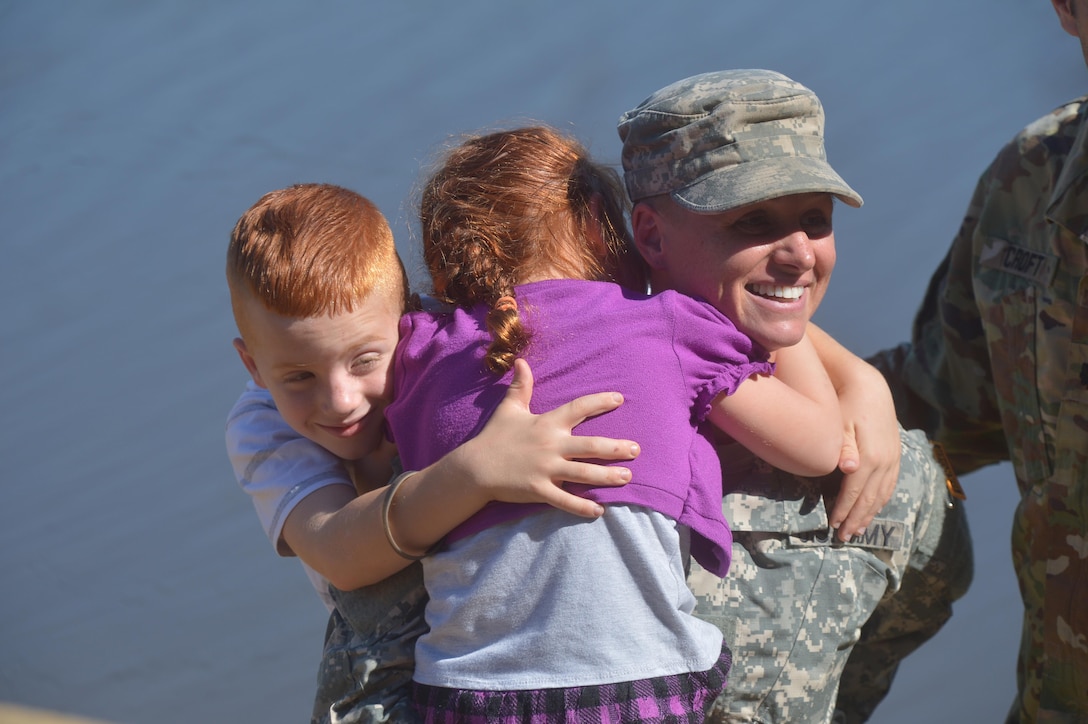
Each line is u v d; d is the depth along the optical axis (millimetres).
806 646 4238
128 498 9016
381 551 3721
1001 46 11719
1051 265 4930
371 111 12398
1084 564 4734
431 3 14211
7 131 13539
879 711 6535
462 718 3523
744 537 4273
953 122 10734
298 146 12273
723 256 3951
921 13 12273
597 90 11945
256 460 4148
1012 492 8047
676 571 3635
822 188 3824
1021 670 5230
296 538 3965
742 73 4098
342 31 14117
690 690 3574
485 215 3992
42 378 10234
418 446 3781
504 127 4457
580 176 4156
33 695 7230
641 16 13117
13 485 9211
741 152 3910
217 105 13297
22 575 8359
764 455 4043
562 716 3424
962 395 5590
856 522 4328
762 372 3994
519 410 3602
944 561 4758
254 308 3734
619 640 3484
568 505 3492
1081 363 4762
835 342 4730
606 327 3732
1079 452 4773
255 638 7719
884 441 4387
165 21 15297
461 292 3969
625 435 3592
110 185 12430
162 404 9820
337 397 3783
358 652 3900
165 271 11266
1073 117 5047
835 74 11641
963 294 5496
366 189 11117
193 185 12070
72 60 14703
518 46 13023
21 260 11641
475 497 3551
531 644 3490
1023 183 5141
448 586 3674
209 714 6930
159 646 7578
